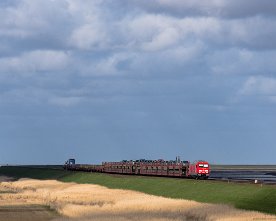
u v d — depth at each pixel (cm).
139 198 10756
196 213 7925
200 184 10900
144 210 8819
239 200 8800
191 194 10400
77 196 12206
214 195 9619
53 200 11456
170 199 10069
